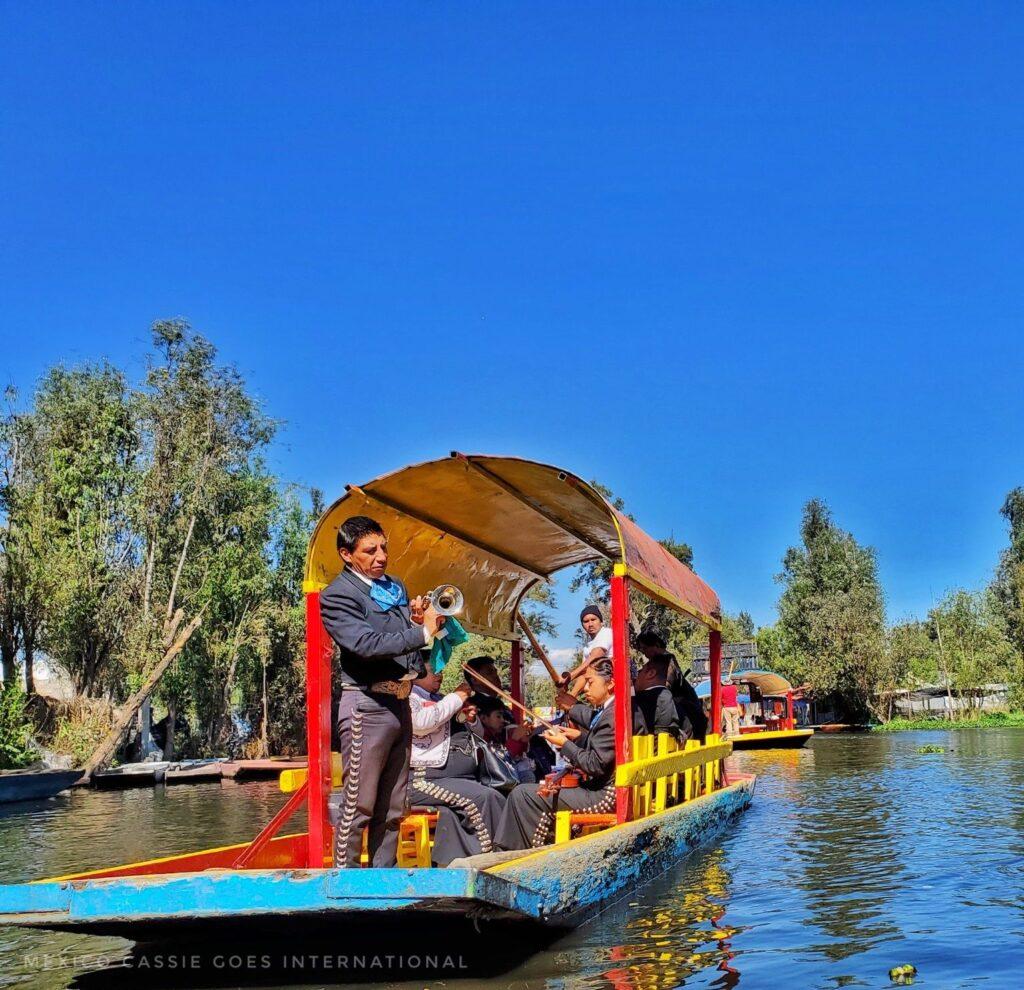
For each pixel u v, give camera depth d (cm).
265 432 3581
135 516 3259
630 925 629
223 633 3466
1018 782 1602
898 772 1909
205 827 1356
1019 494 5772
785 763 2314
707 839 988
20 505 2845
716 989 494
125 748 3155
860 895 721
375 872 481
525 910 525
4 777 1922
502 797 662
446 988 498
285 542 3669
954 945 575
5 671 2698
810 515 5453
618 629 721
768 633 5459
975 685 4931
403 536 796
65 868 1000
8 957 594
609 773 748
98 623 2998
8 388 3041
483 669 804
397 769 562
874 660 4791
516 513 823
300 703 3706
